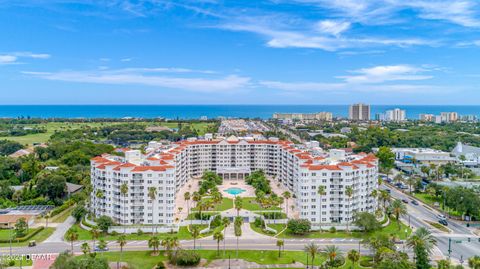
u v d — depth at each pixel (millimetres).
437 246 183875
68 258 147750
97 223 198000
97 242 186375
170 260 164000
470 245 185625
